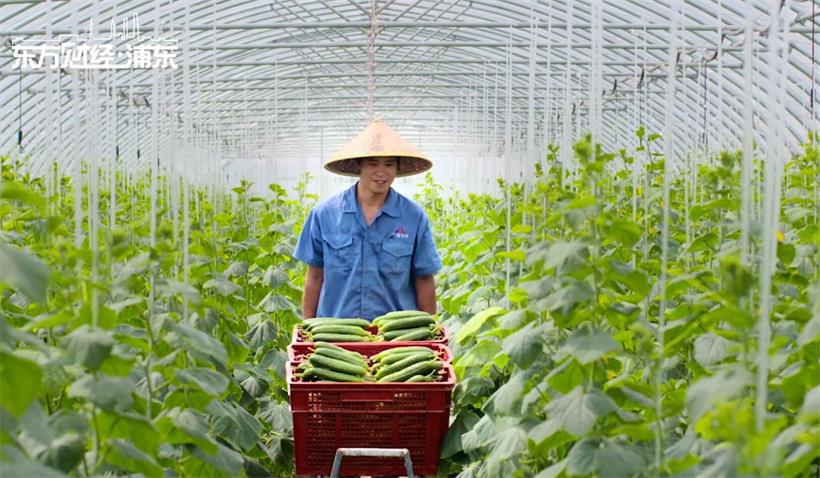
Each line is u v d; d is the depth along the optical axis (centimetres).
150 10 1377
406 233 676
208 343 345
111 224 470
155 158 498
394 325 584
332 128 3181
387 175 666
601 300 339
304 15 1770
